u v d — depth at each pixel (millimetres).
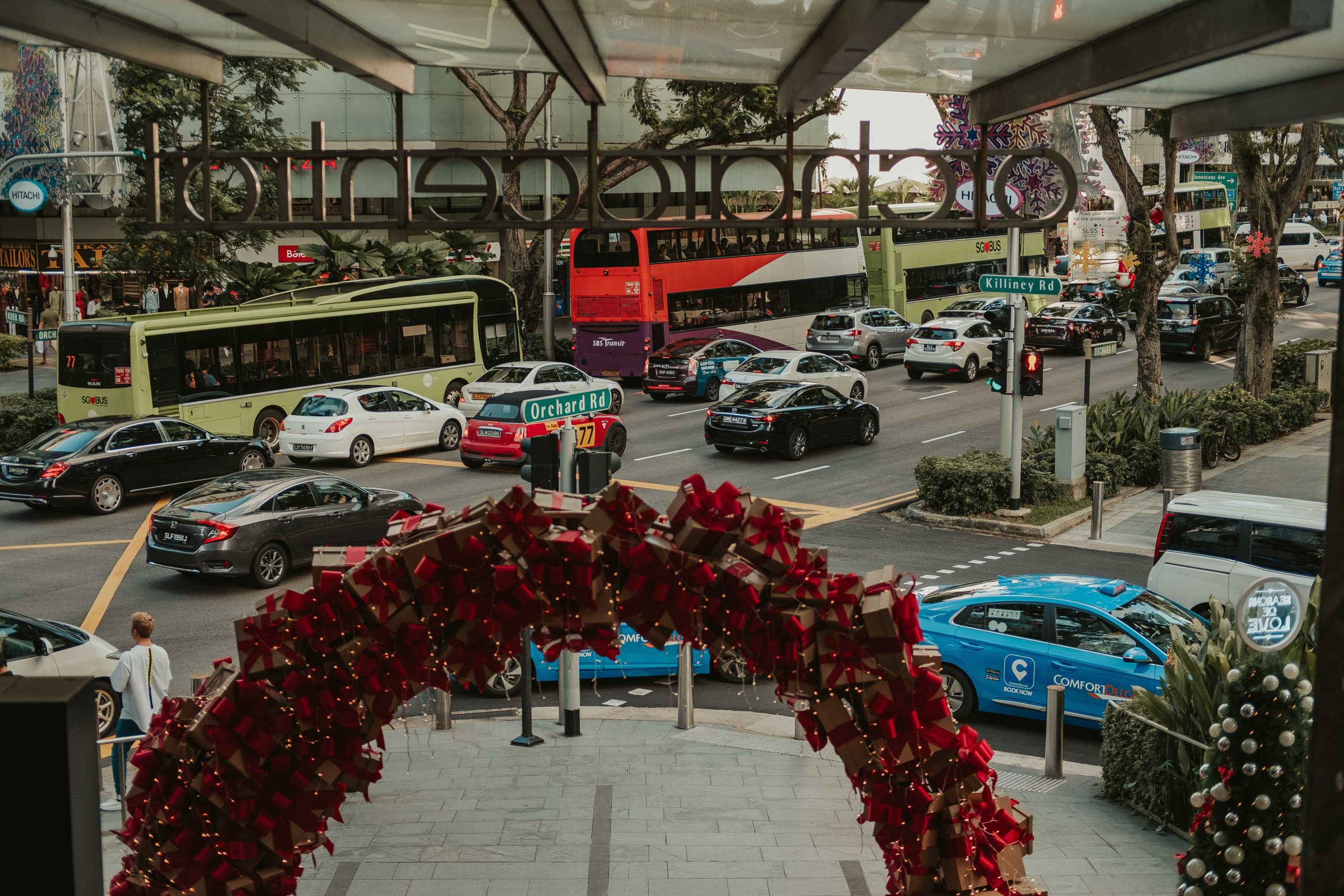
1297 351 33594
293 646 5023
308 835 5262
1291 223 65000
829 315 40656
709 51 7301
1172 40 5547
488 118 46594
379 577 4961
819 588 5066
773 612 5121
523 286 42625
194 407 26891
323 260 39844
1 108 36656
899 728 5148
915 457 27141
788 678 5227
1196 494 15945
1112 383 36500
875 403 34344
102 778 11695
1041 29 6109
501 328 35438
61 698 4055
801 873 8820
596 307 36844
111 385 25891
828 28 6156
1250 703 7094
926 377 38906
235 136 35406
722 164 7289
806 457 27375
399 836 9508
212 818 5281
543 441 11133
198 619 16000
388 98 45031
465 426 29625
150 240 34938
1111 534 21125
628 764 11281
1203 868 7250
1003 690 12578
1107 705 10633
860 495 23781
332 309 29984
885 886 8602
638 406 34750
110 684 12492
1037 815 10102
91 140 35344
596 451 11188
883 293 46812
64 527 21547
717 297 38688
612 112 48844
